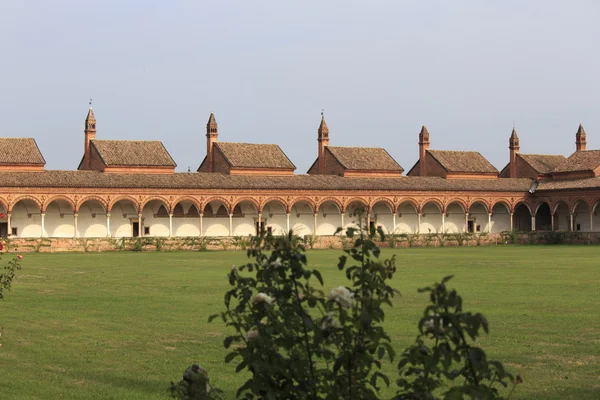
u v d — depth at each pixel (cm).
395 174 9888
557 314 2542
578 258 5812
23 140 8288
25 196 7431
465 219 9869
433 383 848
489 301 2909
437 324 771
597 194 9312
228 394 1480
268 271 872
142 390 1527
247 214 8862
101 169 8462
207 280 3894
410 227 9650
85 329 2272
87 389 1539
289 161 9419
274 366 851
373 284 874
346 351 844
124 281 3838
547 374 1650
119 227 8181
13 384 1582
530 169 10562
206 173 8806
